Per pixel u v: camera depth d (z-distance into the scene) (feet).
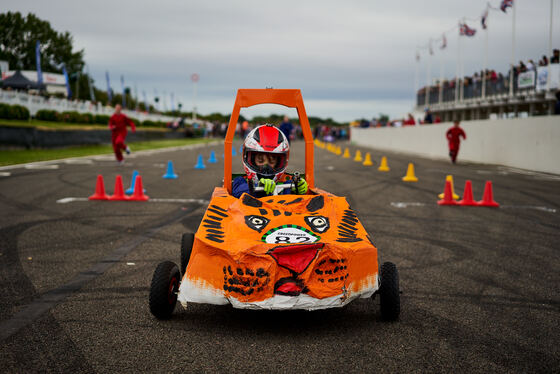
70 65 272.51
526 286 17.28
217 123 218.59
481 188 43.83
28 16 264.11
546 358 11.64
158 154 86.79
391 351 11.84
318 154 98.68
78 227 25.79
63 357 11.28
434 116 134.82
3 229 25.03
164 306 13.24
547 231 26.61
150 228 25.76
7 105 84.23
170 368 10.82
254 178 17.10
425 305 15.20
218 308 14.70
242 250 12.23
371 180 49.16
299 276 12.21
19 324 13.17
